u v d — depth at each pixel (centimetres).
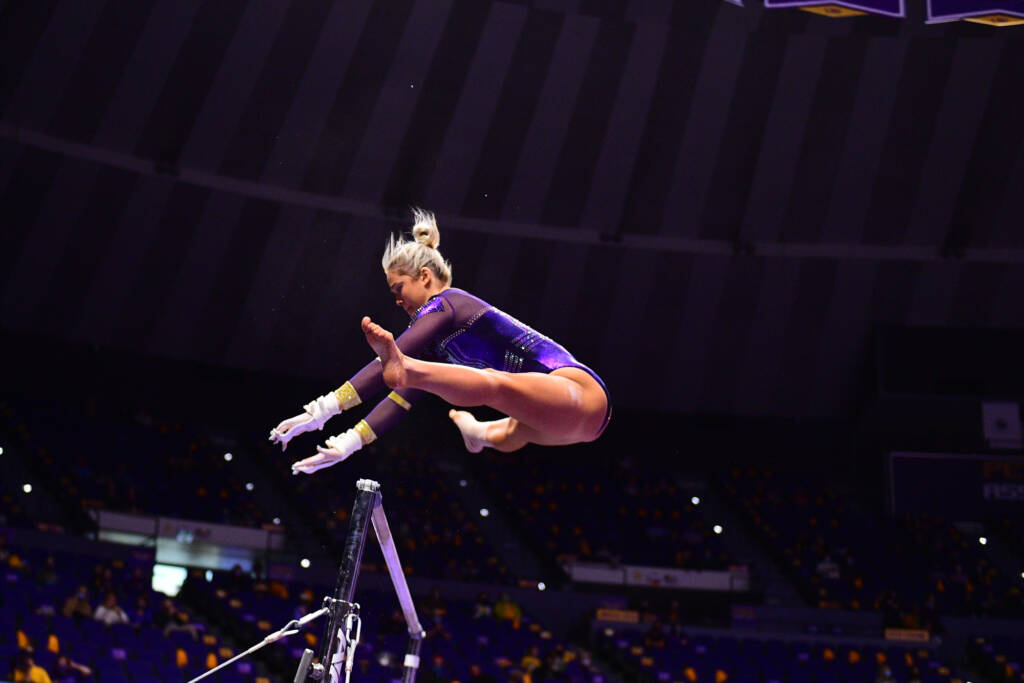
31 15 2156
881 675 2280
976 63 2595
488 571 2575
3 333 2506
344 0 2344
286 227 2638
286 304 2739
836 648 2484
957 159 2756
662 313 2978
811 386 3102
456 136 2625
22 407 2448
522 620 2361
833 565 2809
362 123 2545
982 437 3030
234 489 2517
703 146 2747
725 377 3083
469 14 2439
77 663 1456
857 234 2880
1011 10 1570
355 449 292
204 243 2594
